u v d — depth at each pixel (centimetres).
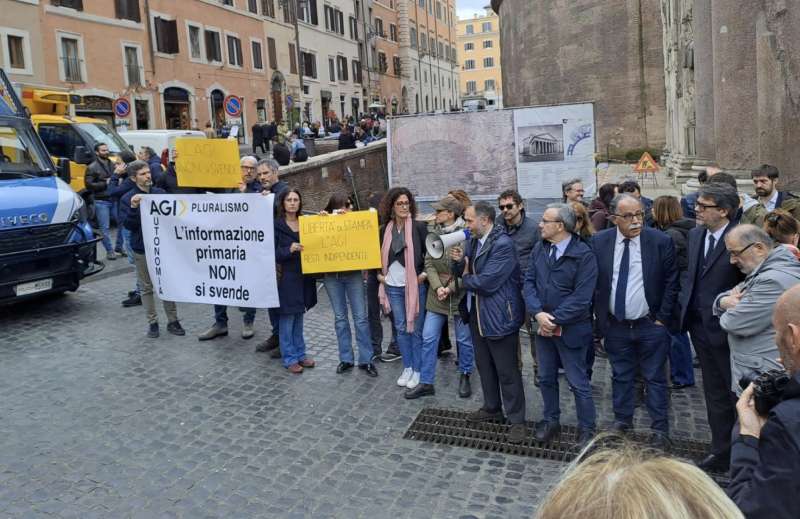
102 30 3080
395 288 638
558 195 1062
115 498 445
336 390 635
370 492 451
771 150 937
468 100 7038
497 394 557
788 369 267
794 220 470
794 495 199
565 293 496
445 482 464
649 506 116
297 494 449
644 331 498
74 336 794
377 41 6631
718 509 118
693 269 475
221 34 3978
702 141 1422
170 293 738
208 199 698
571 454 501
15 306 929
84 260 911
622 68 2647
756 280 387
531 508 429
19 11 2631
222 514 426
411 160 1105
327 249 650
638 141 2645
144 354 732
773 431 208
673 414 578
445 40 9038
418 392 615
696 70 1423
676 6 1859
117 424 559
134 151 1977
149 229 735
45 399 610
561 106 1041
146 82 3347
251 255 689
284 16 4716
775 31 917
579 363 505
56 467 486
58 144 1650
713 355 463
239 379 662
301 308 674
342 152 1991
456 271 587
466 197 710
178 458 500
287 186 721
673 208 608
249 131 4256
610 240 506
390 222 643
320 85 5328
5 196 834
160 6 3466
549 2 3008
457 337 625
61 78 2847
